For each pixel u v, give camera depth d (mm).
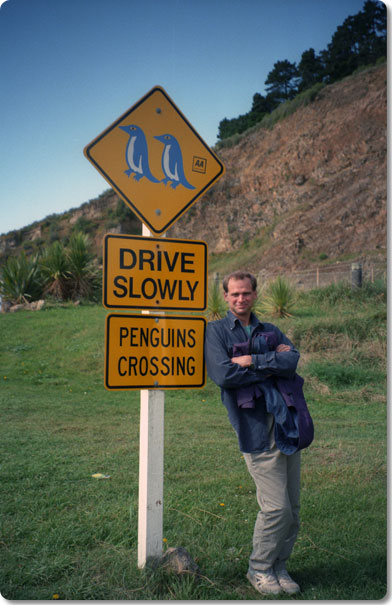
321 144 51750
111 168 3059
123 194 3078
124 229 69938
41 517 3686
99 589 2766
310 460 5422
